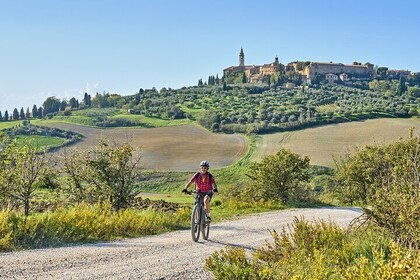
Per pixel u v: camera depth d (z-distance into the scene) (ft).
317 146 374.63
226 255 25.84
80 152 69.05
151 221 49.47
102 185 68.59
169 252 35.35
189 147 400.26
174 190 273.95
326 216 67.41
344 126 441.68
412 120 460.96
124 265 29.91
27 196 63.26
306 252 29.50
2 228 35.78
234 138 428.15
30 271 26.99
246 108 623.36
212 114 538.47
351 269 21.93
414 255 22.31
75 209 46.83
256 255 25.54
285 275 23.61
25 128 513.04
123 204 68.95
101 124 538.88
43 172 64.23
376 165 76.64
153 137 452.76
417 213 28.71
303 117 470.80
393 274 19.63
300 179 100.68
